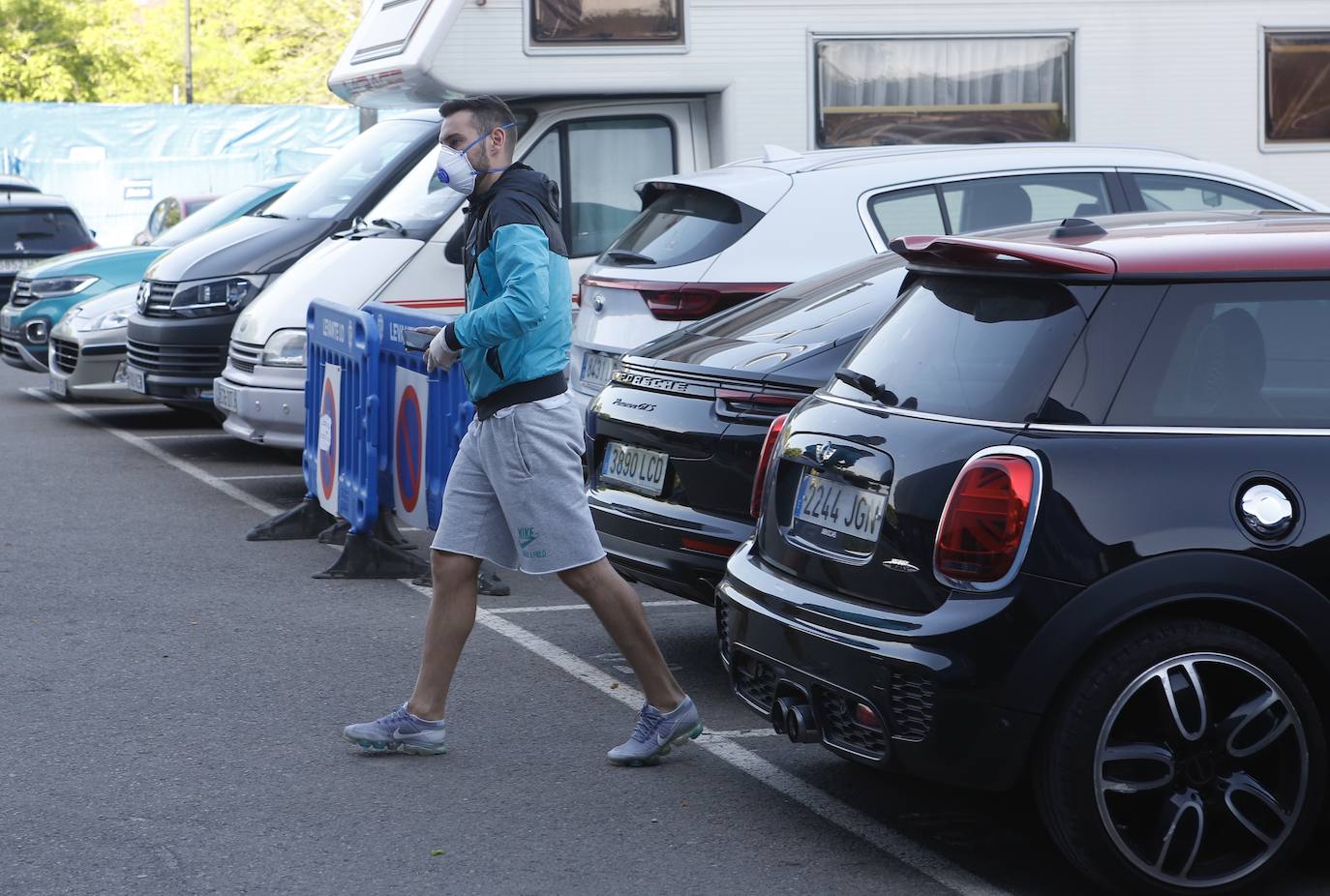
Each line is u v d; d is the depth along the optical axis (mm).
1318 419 4781
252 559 9602
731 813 5547
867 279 7098
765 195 8648
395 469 8969
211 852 5117
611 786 5809
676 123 11703
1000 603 4582
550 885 4895
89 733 6309
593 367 8992
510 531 6008
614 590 5914
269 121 41219
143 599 8570
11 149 39125
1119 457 4645
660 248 8859
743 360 6637
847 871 5031
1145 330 4785
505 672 7281
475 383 5863
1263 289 4871
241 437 11516
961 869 5055
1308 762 4723
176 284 13109
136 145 40156
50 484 12156
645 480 6898
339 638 7828
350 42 12852
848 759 5008
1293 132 12188
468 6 11078
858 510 5059
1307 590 4625
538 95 11352
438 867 5027
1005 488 4617
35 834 5246
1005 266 4961
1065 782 4602
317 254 11594
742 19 11422
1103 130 11922
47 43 63625
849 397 5375
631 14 11289
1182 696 4617
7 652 7473
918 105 11695
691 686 7152
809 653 5027
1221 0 11961
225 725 6449
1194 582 4574
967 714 4602
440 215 11461
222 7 71125
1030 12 11734
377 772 5914
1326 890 4891
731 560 5762
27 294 17516
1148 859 4648
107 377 15016
